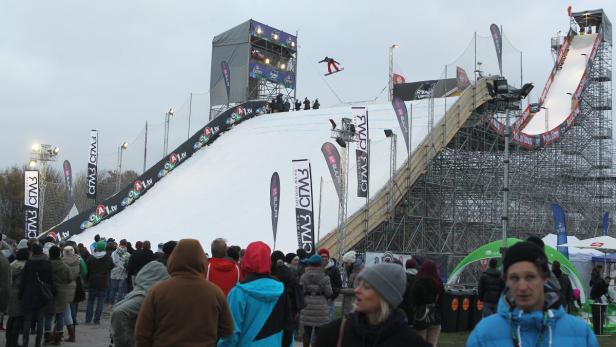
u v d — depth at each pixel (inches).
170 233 1565.0
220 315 288.4
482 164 1934.1
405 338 189.8
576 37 2982.3
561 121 2613.2
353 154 1791.3
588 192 2338.8
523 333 174.4
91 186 1873.8
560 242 1150.3
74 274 656.4
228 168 1891.0
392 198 1550.2
